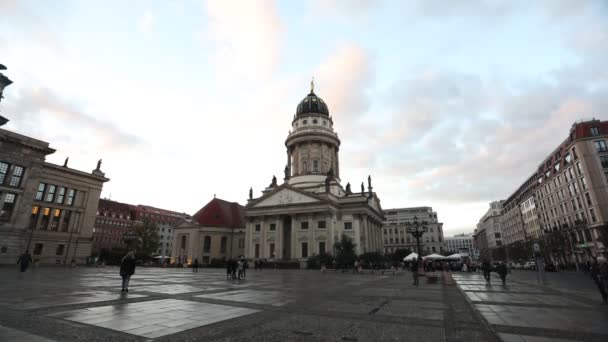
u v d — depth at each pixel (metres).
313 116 84.31
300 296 16.31
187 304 12.95
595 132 61.72
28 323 8.77
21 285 18.75
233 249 80.12
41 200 53.66
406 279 30.84
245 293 17.45
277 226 67.12
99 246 108.62
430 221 148.00
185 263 73.06
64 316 9.88
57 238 55.06
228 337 7.96
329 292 18.48
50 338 7.35
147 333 8.13
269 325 9.37
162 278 28.97
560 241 64.94
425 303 14.19
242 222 85.81
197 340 7.61
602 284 14.98
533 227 93.75
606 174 58.91
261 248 67.62
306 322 9.83
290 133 85.81
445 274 28.30
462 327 9.35
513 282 28.91
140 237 77.62
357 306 13.13
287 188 68.69
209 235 78.50
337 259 53.97
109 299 13.72
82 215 59.44
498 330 9.01
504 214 129.00
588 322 10.20
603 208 58.03
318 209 64.00
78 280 23.67
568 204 69.31
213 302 13.70
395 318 10.62
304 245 65.12
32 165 50.56
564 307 13.38
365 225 69.00
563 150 69.88
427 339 7.96
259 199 71.25
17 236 47.78
